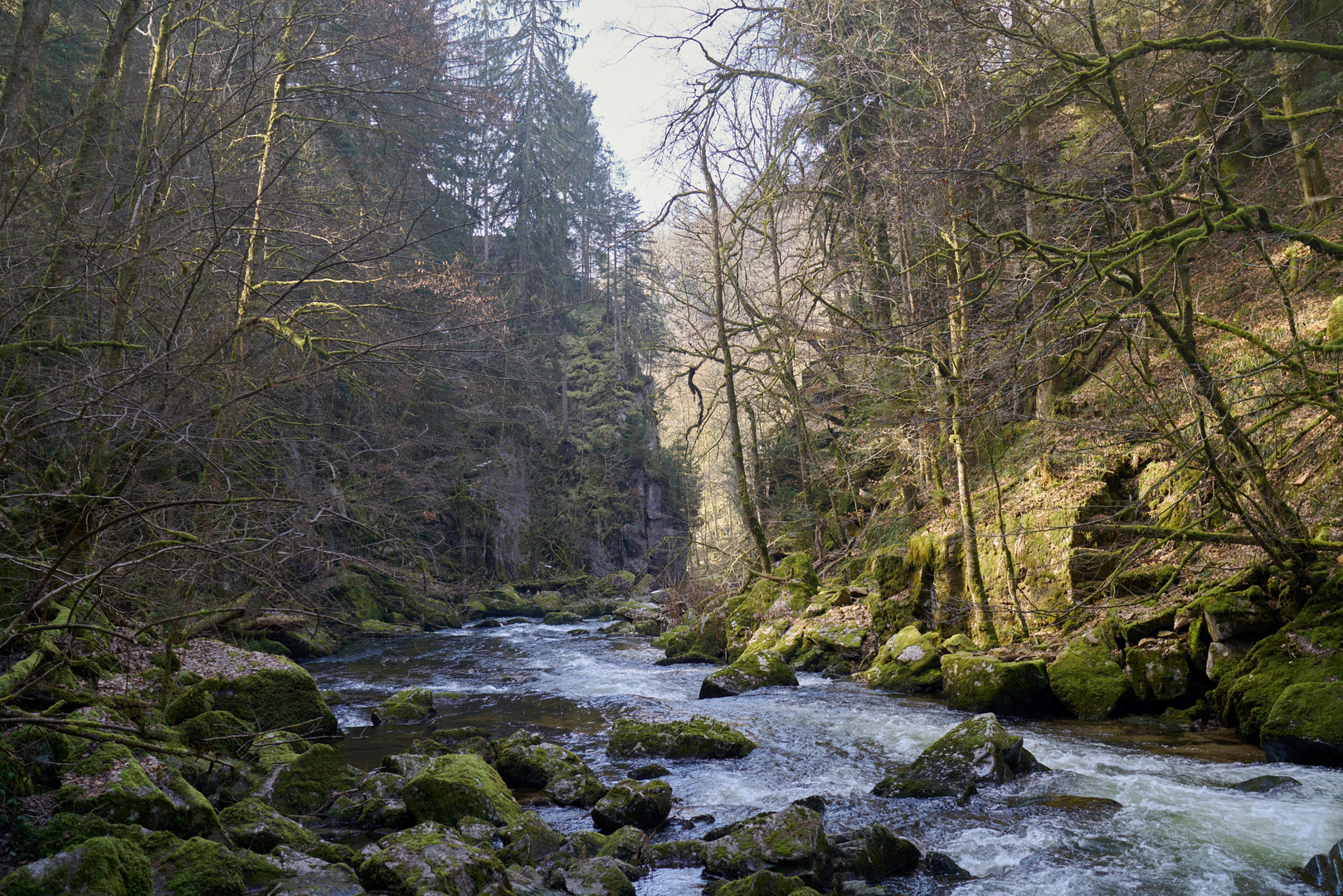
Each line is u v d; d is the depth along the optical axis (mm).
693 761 8977
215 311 8859
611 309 57969
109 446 7387
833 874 5449
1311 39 12625
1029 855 5742
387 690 14609
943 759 7699
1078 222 10000
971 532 12891
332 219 13641
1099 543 11961
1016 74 9820
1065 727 9555
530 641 23688
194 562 6371
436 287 15047
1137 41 9812
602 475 50781
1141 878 5246
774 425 25344
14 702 5441
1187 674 9344
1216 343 12562
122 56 11820
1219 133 8562
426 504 15758
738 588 22578
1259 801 6523
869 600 16172
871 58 15352
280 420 11867
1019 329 8828
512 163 41625
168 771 5699
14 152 7805
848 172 18094
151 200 8305
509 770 8375
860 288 18906
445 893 4715
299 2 13195
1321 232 12719
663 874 5715
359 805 6914
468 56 16766
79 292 7762
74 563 6168
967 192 11797
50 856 3965
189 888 4438
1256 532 8383
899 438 16656
